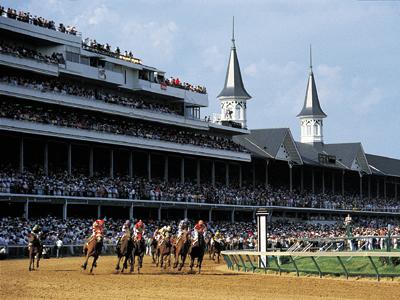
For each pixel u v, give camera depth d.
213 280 34.91
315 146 121.56
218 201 84.62
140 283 32.78
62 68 71.69
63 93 69.75
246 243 69.69
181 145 83.19
